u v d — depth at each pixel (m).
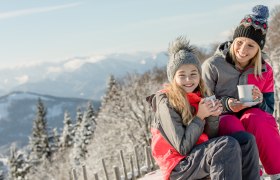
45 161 53.91
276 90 11.77
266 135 3.73
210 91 3.88
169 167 3.49
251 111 3.95
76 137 60.31
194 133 3.36
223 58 4.31
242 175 3.41
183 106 3.45
